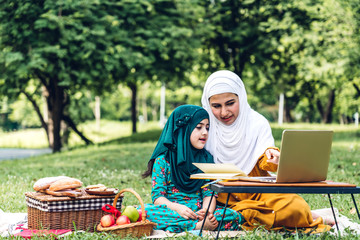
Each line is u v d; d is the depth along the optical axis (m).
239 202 4.16
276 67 19.02
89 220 4.02
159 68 15.82
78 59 13.73
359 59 14.95
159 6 15.51
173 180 4.16
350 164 9.28
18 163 12.64
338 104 33.47
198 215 3.99
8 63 12.84
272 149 4.10
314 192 3.48
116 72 15.53
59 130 16.88
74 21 13.23
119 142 18.16
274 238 3.68
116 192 4.07
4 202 5.82
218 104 4.21
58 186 4.02
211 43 18.45
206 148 4.39
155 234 3.88
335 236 3.76
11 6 13.25
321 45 15.95
